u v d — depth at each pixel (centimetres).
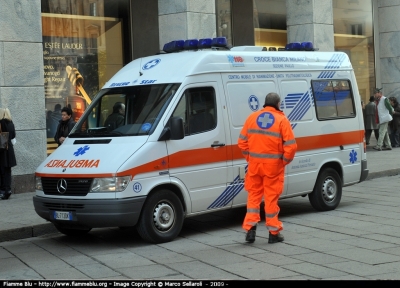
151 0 1728
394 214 1050
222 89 975
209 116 955
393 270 697
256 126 855
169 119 906
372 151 2083
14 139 1296
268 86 1036
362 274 683
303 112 1077
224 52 995
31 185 1387
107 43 1659
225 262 764
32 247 924
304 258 767
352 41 2317
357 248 812
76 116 1584
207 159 945
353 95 1175
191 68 948
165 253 833
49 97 1532
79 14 1600
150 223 882
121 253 849
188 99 934
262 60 1039
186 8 1584
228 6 1927
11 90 1357
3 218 1080
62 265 792
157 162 886
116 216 849
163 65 981
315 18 1930
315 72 1113
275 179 855
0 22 1341
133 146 884
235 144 981
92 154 898
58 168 903
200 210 944
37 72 1395
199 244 882
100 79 1642
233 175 977
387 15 2381
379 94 2097
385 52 2394
